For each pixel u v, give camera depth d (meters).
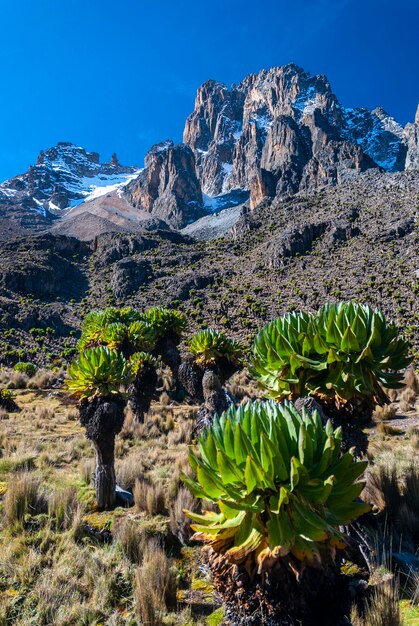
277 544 1.69
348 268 67.50
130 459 7.67
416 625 2.55
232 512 1.83
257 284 72.81
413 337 35.53
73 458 8.38
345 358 3.33
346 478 1.96
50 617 3.65
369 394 3.34
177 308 67.69
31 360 41.94
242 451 1.91
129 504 6.09
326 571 1.81
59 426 11.41
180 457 8.01
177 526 5.15
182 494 5.68
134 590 4.01
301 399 3.36
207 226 193.75
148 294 77.94
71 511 5.43
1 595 3.89
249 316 57.44
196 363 12.28
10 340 50.84
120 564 4.45
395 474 4.68
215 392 7.20
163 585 3.96
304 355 3.46
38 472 7.13
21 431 10.53
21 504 5.35
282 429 1.99
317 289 61.88
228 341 12.32
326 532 1.73
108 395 6.29
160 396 16.48
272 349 3.44
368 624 2.49
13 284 78.56
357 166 141.00
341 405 3.35
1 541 4.80
